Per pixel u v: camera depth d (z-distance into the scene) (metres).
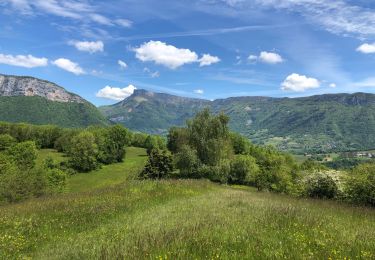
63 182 77.38
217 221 12.22
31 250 10.51
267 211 14.95
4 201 43.44
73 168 118.94
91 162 120.88
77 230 12.81
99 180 107.38
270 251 8.51
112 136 138.12
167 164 84.31
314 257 7.99
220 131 93.38
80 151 119.81
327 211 17.16
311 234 10.59
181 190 26.19
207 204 18.61
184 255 7.95
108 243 9.75
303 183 29.89
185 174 87.50
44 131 161.12
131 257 7.92
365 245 9.38
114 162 135.00
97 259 8.16
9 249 10.24
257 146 142.12
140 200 19.97
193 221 12.27
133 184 28.78
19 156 102.94
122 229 11.93
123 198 20.52
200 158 91.12
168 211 15.92
